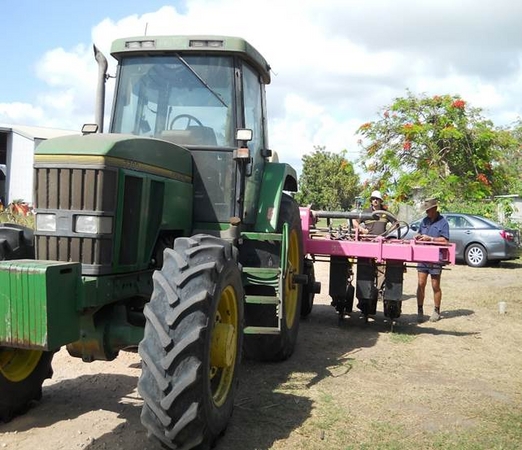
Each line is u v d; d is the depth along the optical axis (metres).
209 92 5.14
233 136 5.06
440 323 8.58
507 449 4.12
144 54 5.25
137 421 4.30
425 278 8.67
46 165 3.76
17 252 4.21
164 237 4.67
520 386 5.61
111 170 3.75
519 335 7.90
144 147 4.16
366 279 7.89
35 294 3.27
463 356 6.69
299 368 5.95
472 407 4.96
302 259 6.77
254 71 5.69
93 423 4.23
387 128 20.22
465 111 20.28
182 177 4.77
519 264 17.34
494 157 20.77
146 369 3.43
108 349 4.05
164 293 3.55
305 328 7.95
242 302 4.29
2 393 4.07
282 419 4.50
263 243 5.50
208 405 3.62
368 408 4.84
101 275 3.73
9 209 19.44
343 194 36.53
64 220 3.72
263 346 5.84
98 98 5.09
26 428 4.12
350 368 6.02
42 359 4.45
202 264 3.68
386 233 8.23
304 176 37.19
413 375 5.86
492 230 16.27
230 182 4.98
